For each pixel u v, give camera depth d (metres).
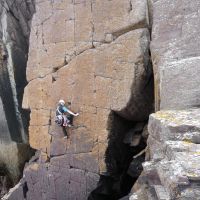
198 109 7.61
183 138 6.12
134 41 11.17
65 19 12.79
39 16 13.57
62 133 13.03
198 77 7.94
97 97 12.08
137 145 12.21
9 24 16.41
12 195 14.99
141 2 11.05
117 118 12.08
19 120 16.95
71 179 12.93
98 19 11.98
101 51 11.93
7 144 16.98
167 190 4.94
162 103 8.46
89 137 12.32
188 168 4.88
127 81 11.37
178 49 9.85
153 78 11.61
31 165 14.51
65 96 12.94
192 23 9.63
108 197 12.88
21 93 16.97
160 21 10.38
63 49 12.91
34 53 13.87
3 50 16.52
